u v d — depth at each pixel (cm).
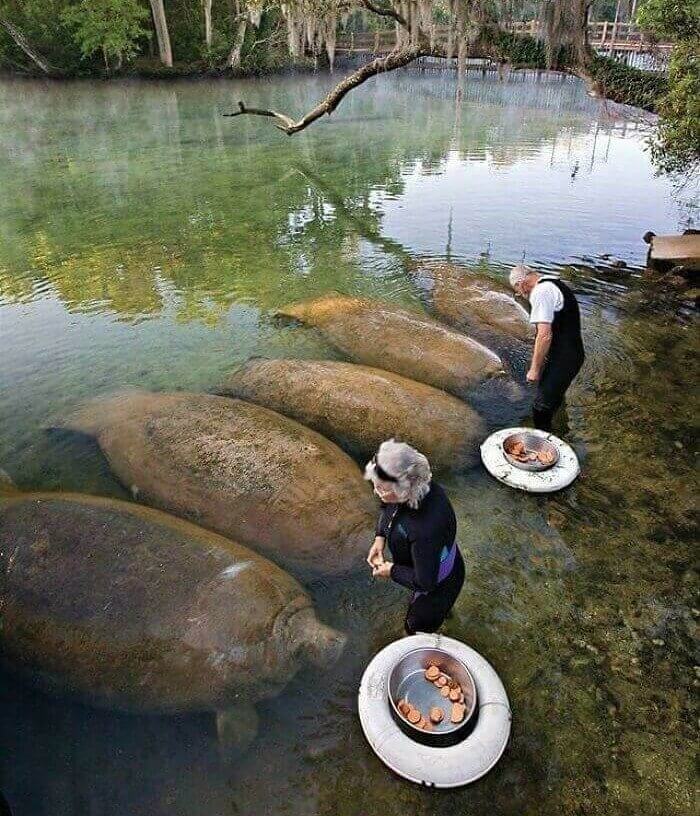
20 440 576
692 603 405
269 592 365
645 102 1109
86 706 350
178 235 1184
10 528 393
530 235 1114
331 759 321
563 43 1147
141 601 348
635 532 464
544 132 2092
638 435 569
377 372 607
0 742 337
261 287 930
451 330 687
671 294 855
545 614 401
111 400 593
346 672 365
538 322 515
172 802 308
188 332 794
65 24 3033
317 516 423
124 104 2794
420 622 356
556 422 590
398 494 284
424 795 304
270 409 568
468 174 1572
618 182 1434
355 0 1427
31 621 353
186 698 332
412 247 1077
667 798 303
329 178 1600
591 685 356
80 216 1314
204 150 1972
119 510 415
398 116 2527
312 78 3512
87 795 312
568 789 306
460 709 325
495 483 512
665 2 902
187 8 3375
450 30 1228
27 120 2475
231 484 451
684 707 343
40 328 821
